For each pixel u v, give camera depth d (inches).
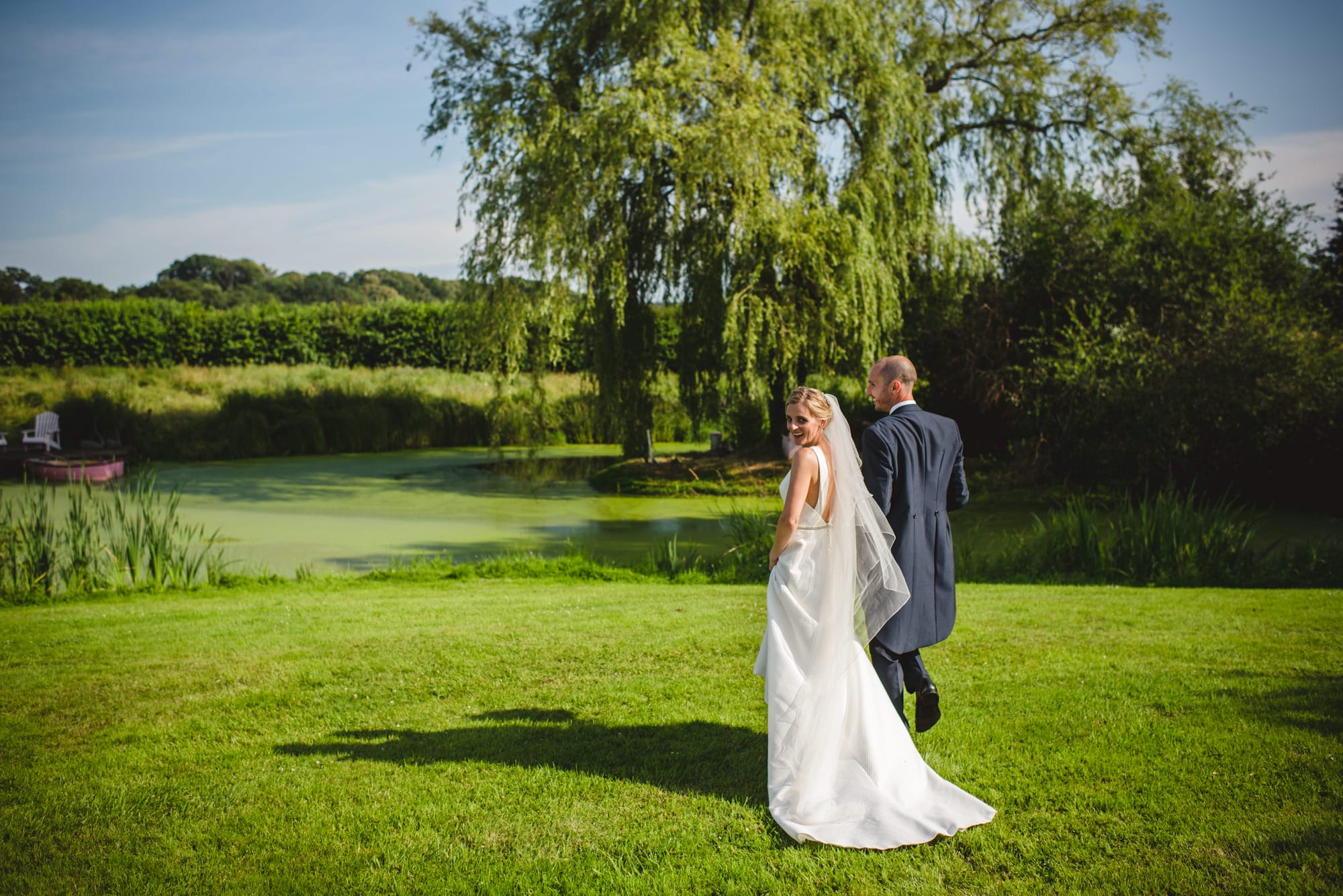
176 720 167.6
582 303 779.4
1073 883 102.4
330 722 165.6
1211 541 371.9
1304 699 163.5
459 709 171.8
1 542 368.5
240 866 111.3
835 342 723.4
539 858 111.6
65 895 105.1
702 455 888.9
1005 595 301.7
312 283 3206.2
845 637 126.6
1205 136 790.5
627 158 702.5
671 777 136.6
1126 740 143.9
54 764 145.5
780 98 706.8
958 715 157.9
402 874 108.6
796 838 114.9
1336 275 664.4
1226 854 107.3
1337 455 535.2
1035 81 831.7
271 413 1040.8
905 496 135.4
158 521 520.1
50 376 1138.0
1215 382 544.4
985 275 772.6
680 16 712.4
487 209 727.7
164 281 2898.6
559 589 350.0
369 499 703.1
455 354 1374.3
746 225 692.1
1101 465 614.9
